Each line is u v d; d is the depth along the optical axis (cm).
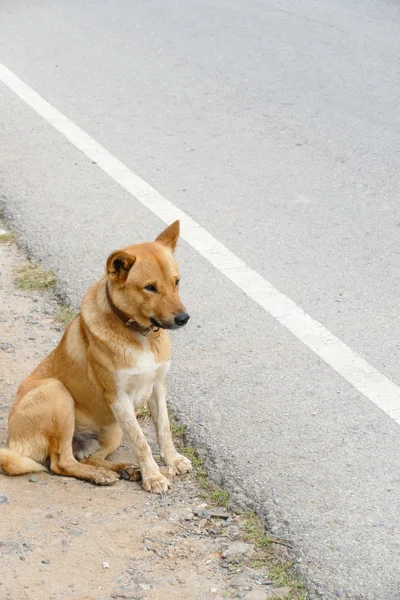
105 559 647
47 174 1330
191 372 881
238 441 775
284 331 945
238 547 653
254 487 715
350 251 1106
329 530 662
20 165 1362
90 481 744
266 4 2056
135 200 1247
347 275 1052
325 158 1359
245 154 1379
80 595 614
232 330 952
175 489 730
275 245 1123
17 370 900
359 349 909
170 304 704
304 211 1208
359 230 1156
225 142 1419
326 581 614
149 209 1220
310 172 1318
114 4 2114
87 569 638
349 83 1608
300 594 607
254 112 1516
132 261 705
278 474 729
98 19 2002
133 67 1722
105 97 1597
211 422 805
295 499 697
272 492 707
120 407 737
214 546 657
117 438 794
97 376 738
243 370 881
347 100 1545
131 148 1407
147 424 829
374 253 1101
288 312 980
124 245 1128
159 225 1177
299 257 1094
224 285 1036
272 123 1476
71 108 1558
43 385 755
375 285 1030
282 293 1017
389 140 1407
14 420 757
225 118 1501
